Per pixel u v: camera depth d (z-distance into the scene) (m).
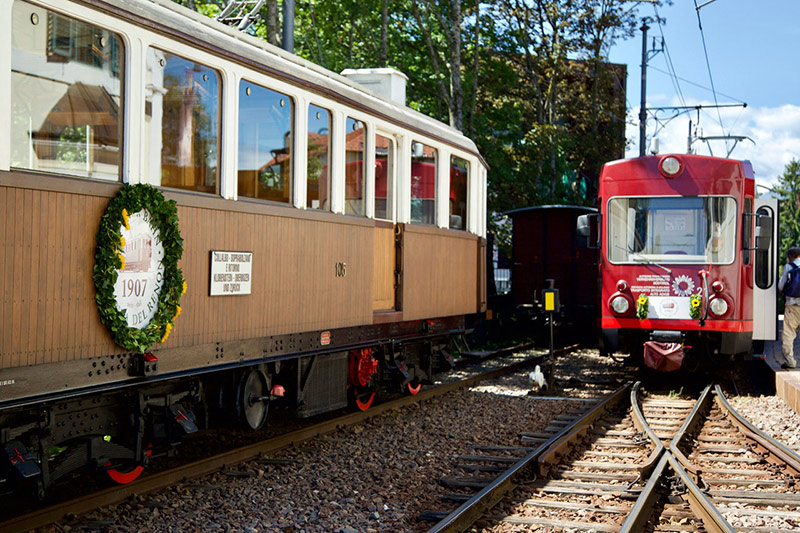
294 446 7.62
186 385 6.48
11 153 4.72
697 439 8.59
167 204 5.77
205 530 5.27
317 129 8.00
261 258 7.06
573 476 6.80
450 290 11.23
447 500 6.15
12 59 4.71
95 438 5.48
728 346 11.86
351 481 6.60
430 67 24.27
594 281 19.05
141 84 5.66
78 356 5.18
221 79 6.59
